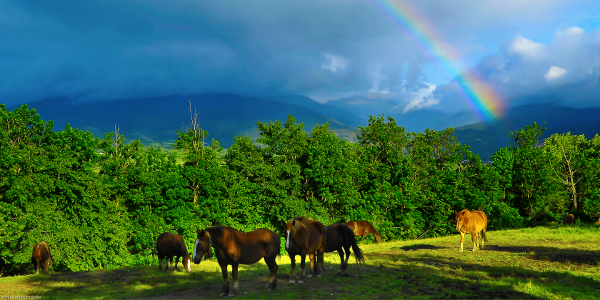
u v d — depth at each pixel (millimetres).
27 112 23922
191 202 26719
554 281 11586
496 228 38969
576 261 15516
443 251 20078
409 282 11648
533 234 26484
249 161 31391
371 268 14445
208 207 27422
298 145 33062
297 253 11648
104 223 22969
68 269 22734
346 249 13289
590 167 43156
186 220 25688
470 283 11289
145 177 25250
